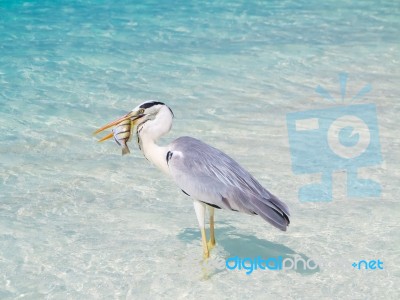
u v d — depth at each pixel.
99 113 12.63
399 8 20.81
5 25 18.02
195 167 7.88
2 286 7.69
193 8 20.20
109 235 8.77
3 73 14.50
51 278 7.87
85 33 17.44
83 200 9.65
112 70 14.85
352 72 15.12
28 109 12.71
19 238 8.66
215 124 12.23
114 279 7.88
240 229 9.02
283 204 7.80
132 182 10.20
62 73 14.59
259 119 12.50
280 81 14.47
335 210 9.37
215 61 15.55
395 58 16.08
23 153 11.03
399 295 7.57
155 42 16.84
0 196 9.68
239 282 7.86
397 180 10.22
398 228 8.89
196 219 9.23
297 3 21.25
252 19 19.17
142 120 8.26
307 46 16.80
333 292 7.64
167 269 8.09
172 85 14.08
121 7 20.16
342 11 20.41
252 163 10.73
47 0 20.84
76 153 11.11
